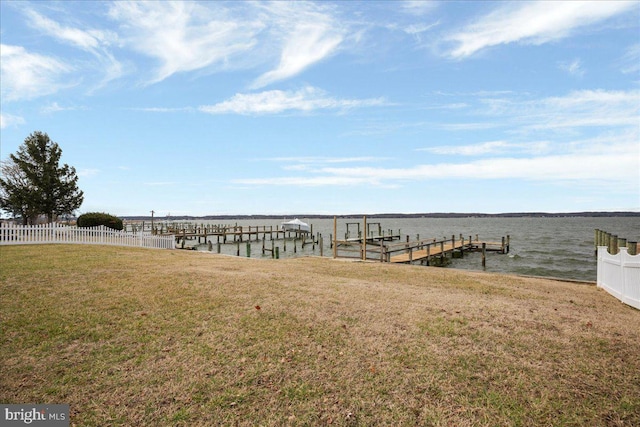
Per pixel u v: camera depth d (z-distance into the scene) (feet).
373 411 13.74
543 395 14.73
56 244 61.52
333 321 22.81
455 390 15.12
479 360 17.70
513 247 132.36
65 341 19.35
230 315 23.66
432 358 17.89
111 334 20.34
